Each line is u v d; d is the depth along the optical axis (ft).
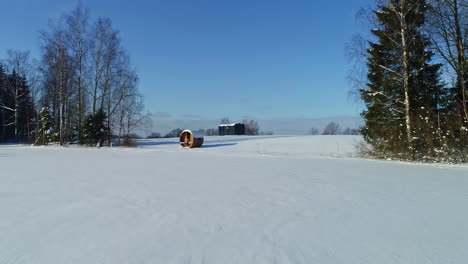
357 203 17.34
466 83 43.06
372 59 48.83
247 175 28.66
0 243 11.16
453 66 43.06
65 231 12.41
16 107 121.19
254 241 11.32
